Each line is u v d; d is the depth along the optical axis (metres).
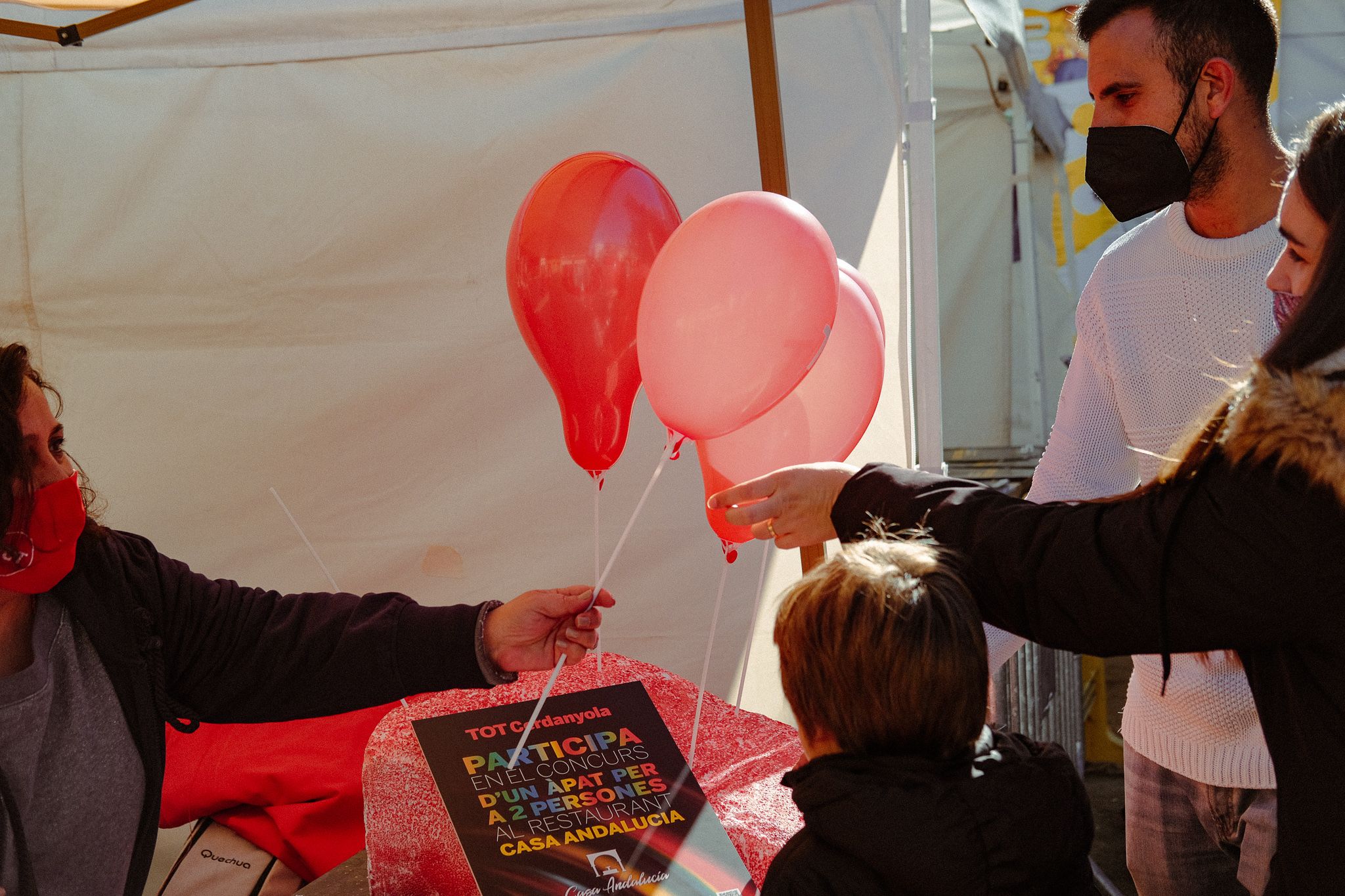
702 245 1.34
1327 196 0.97
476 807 1.23
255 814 1.98
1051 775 1.09
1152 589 1.02
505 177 2.51
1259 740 1.57
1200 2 1.47
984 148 4.76
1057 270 4.91
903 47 2.48
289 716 1.40
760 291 1.31
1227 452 0.99
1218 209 1.57
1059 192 4.86
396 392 2.56
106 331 2.56
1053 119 4.68
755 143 2.49
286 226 2.52
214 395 2.56
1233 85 1.49
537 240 1.45
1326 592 0.95
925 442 2.45
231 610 1.39
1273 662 1.03
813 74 2.46
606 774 1.30
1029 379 4.81
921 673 1.04
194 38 2.46
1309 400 0.91
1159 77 1.51
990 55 4.52
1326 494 0.93
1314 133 1.02
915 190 2.43
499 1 2.43
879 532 1.20
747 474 1.52
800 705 1.11
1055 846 1.05
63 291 2.54
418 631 1.40
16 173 2.51
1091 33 1.58
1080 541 1.08
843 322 1.56
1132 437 1.73
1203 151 1.53
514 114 2.48
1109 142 1.57
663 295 1.35
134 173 2.51
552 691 1.44
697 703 1.47
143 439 2.57
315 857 1.90
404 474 2.59
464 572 2.60
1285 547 0.95
